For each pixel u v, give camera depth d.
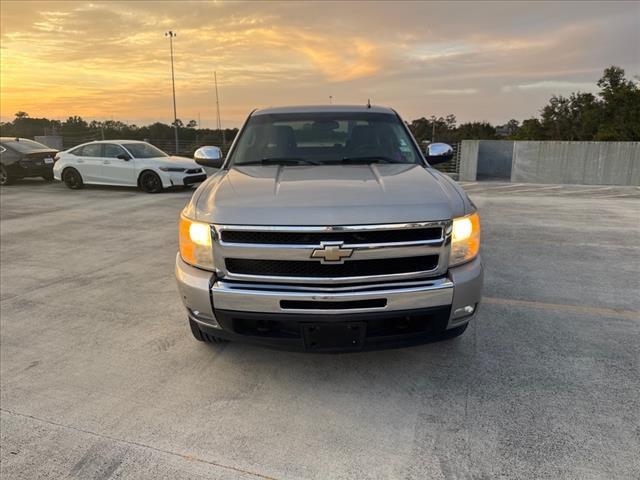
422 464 2.13
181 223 2.68
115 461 2.18
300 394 2.70
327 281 2.37
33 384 2.85
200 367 3.01
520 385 2.74
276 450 2.24
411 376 2.86
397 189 2.61
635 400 2.57
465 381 2.79
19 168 12.97
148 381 2.86
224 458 2.19
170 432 2.38
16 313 3.95
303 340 2.46
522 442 2.25
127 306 4.08
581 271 4.93
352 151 3.62
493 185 13.96
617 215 8.28
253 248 2.39
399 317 2.42
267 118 4.04
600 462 2.11
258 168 3.32
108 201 10.24
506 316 3.72
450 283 2.42
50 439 2.34
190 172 11.84
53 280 4.82
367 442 2.29
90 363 3.08
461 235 2.51
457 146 17.17
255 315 2.43
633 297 4.16
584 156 14.48
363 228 2.31
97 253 5.89
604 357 3.05
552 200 10.35
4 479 2.08
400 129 3.96
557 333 3.41
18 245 6.32
